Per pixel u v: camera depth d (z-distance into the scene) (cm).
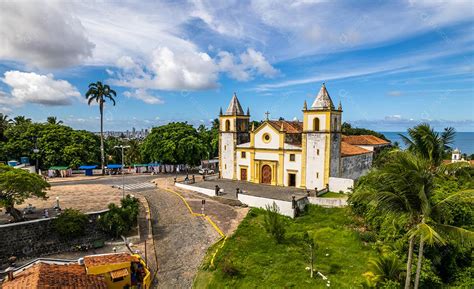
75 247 2594
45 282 1716
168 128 5784
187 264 2383
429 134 1928
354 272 2066
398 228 2130
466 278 1864
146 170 5925
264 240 2631
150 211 3328
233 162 4769
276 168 4250
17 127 5566
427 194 1460
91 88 5372
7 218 2686
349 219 2919
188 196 3853
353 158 4491
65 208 2989
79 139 5628
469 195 1417
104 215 2770
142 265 2277
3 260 2320
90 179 4909
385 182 1562
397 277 1750
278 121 4603
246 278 2088
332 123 3806
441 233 1450
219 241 2658
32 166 4797
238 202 3494
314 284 1958
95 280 1894
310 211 3259
